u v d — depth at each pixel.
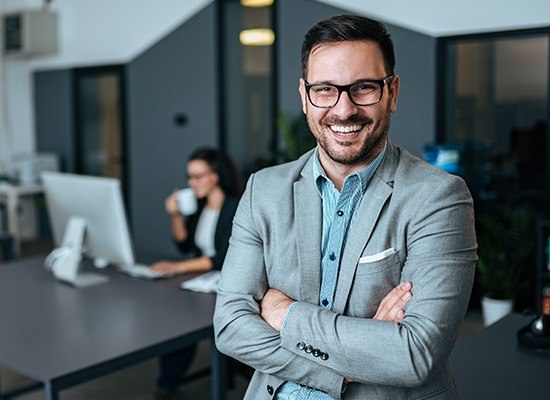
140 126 7.02
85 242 3.28
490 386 1.77
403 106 5.36
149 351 2.29
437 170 1.33
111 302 2.82
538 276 4.53
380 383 1.24
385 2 5.34
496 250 4.81
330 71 1.24
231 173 3.44
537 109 5.23
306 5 5.70
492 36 4.98
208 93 6.43
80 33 7.46
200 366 4.03
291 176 1.40
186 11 6.50
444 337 1.23
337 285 1.32
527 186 5.22
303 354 1.28
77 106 7.79
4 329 2.48
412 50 5.28
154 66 6.83
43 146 8.12
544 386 1.77
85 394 3.54
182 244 3.63
